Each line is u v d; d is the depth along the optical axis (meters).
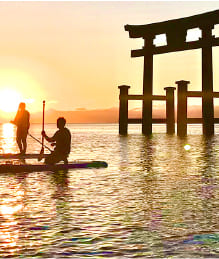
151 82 37.31
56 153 13.49
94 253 5.55
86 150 21.81
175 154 18.97
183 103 35.56
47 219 7.08
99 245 5.84
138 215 7.36
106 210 7.71
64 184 10.52
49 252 5.59
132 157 17.67
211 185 10.38
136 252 5.59
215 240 6.04
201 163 15.27
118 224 6.81
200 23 33.53
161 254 5.52
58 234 6.29
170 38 35.22
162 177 11.73
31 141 34.91
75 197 8.88
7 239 6.06
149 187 10.10
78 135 45.66
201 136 36.22
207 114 34.22
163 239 6.09
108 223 6.88
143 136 37.12
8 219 7.06
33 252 5.58
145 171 13.00
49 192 9.44
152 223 6.87
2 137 51.69
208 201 8.49
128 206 8.04
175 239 6.09
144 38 37.00
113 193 9.33
